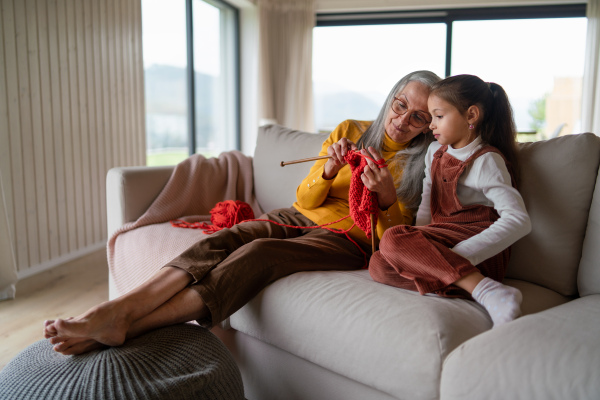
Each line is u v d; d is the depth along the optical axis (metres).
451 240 1.08
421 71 1.36
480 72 4.81
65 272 2.50
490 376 0.73
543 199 1.19
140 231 1.62
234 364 1.01
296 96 5.01
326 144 1.56
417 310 0.90
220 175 1.98
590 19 4.36
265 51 4.86
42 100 2.50
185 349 0.94
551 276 1.17
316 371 1.05
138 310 0.96
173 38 3.89
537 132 4.73
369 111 5.19
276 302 1.08
